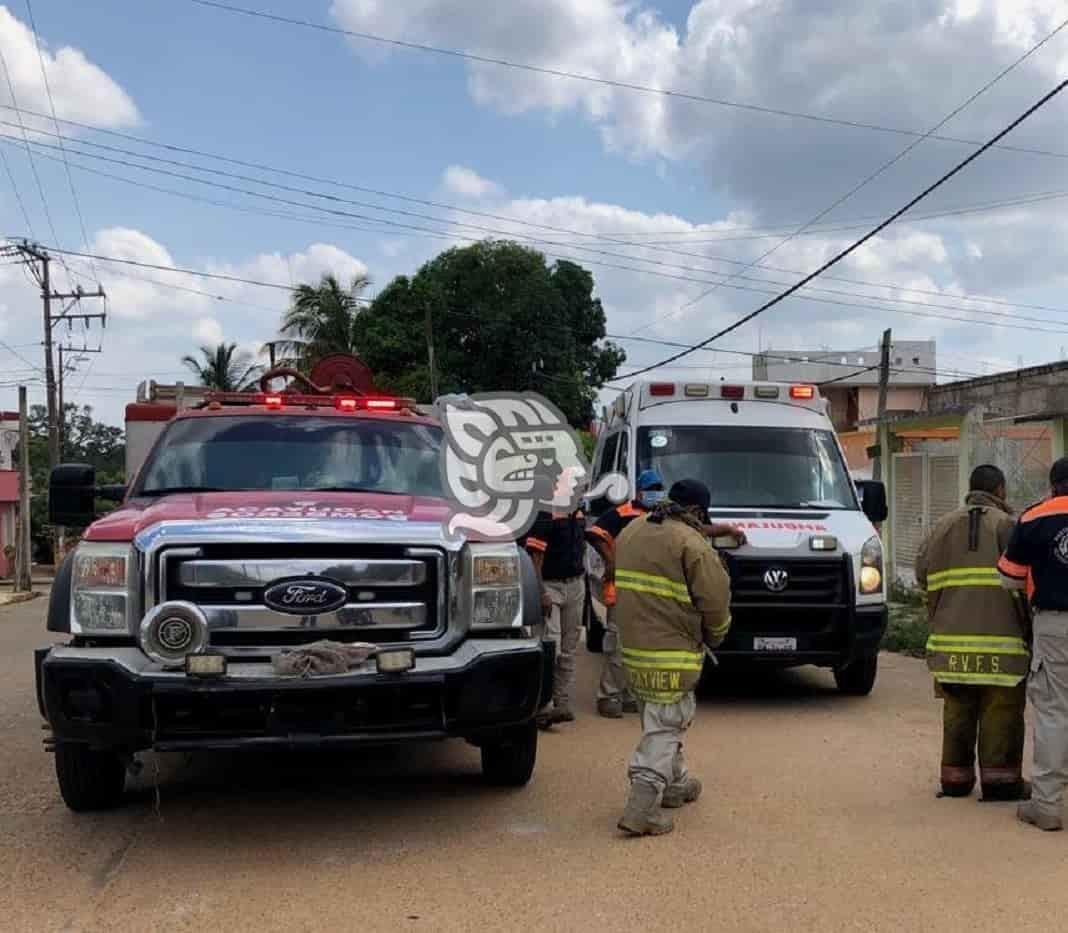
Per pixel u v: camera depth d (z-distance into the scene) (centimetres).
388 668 479
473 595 518
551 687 549
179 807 573
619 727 775
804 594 812
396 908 432
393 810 566
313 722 479
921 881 459
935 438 1989
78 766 540
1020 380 2434
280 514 523
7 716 833
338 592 495
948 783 588
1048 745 530
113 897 445
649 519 540
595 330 4169
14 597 2855
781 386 978
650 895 444
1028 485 1725
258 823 545
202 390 1398
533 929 411
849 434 2456
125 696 471
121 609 492
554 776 633
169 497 585
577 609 785
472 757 679
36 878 468
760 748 702
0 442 4488
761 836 520
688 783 571
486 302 4006
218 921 419
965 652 571
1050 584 531
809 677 995
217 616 486
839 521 862
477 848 504
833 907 431
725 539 749
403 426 676
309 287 3931
